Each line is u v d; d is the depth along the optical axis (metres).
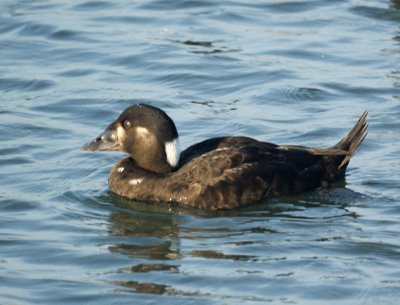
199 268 12.59
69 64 20.00
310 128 17.11
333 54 20.20
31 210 14.50
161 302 11.73
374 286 12.05
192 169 14.63
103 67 19.84
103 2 22.84
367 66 19.61
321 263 12.64
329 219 14.00
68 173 15.74
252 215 14.21
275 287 12.06
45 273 12.54
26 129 17.23
